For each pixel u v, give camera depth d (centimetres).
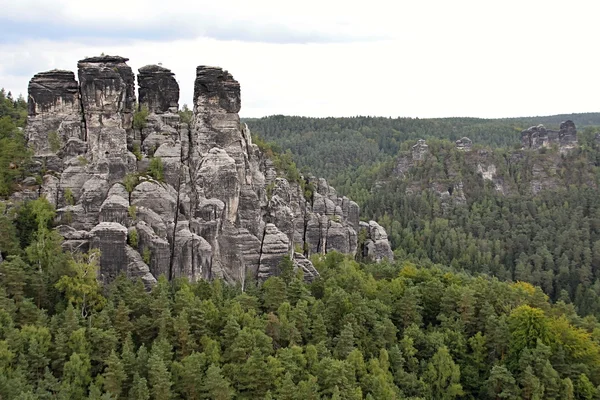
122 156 10188
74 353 7038
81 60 10725
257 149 13050
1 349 6762
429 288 10419
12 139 10744
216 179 10162
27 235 9231
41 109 10719
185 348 7825
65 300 8250
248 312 8594
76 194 9988
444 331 9612
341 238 13612
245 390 7488
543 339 9075
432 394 8606
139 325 7925
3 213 9244
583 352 9138
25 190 9925
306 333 8644
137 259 9094
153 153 10738
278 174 13500
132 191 9844
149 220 9500
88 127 10481
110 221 9312
